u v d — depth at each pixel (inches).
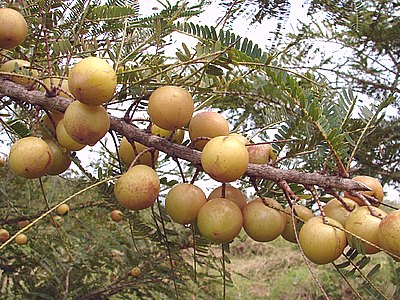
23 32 10.6
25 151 9.7
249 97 13.2
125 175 9.6
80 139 9.5
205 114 10.4
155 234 12.6
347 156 9.7
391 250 7.8
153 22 11.5
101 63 8.9
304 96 9.4
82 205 25.2
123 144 11.6
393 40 27.5
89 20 12.5
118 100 10.6
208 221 9.4
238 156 8.7
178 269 19.7
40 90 11.2
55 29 12.4
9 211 22.8
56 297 22.6
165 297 25.4
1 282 22.8
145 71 10.5
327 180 9.2
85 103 9.1
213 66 9.7
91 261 25.0
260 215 9.5
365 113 11.1
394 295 8.4
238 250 81.8
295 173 9.4
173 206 9.9
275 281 68.0
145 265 23.0
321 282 61.1
